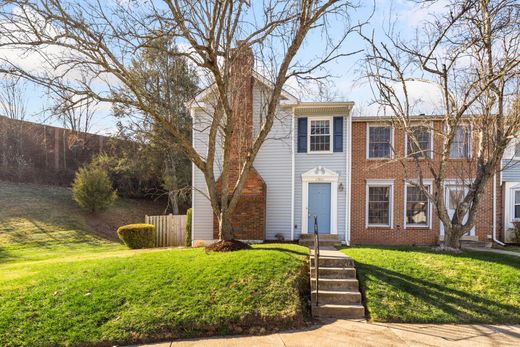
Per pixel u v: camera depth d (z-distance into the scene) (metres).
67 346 5.82
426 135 16.17
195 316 6.52
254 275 7.86
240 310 6.73
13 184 24.12
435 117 13.92
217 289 7.33
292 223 14.91
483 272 8.84
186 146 10.03
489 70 9.96
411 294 7.84
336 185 15.23
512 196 16.25
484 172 10.98
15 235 17.36
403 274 8.71
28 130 25.38
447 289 8.05
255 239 14.09
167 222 18.09
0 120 24.45
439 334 6.34
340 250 11.66
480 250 12.58
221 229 10.48
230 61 9.77
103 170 23.75
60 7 7.89
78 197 21.92
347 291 8.07
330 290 8.15
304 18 9.40
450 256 10.20
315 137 15.58
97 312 6.59
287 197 14.98
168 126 9.64
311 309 7.49
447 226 11.41
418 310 7.30
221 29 9.08
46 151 26.02
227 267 8.24
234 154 14.42
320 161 15.45
